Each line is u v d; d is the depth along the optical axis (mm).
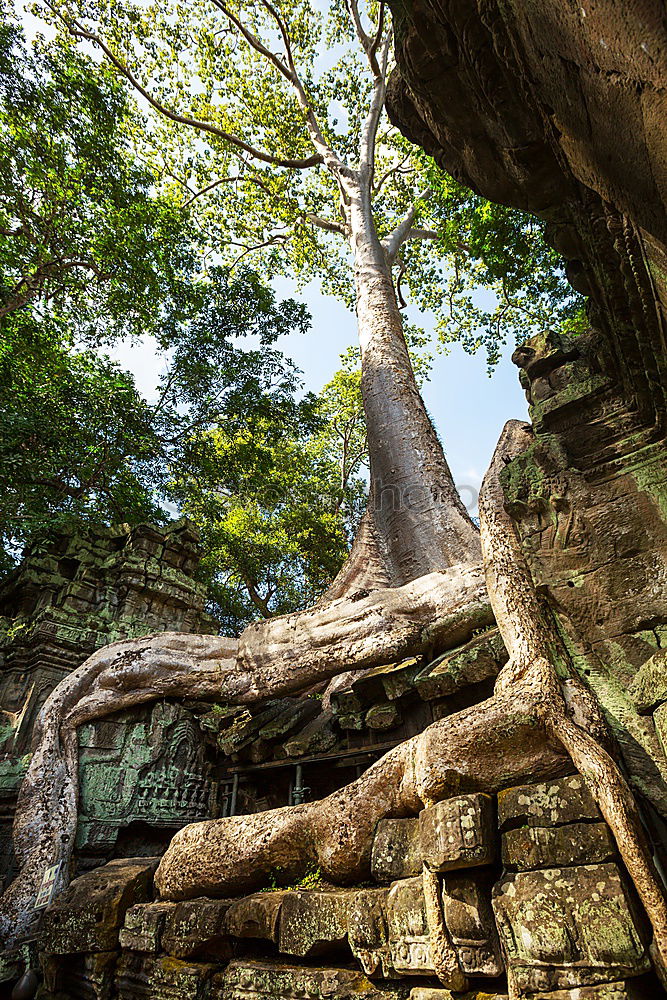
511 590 4484
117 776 7812
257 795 7660
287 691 7723
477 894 3318
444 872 3477
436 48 3385
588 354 4426
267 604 22500
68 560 10883
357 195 16281
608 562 3684
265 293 15609
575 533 3863
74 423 11836
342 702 7148
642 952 2664
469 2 2934
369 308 14195
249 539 21156
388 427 12125
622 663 3479
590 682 3613
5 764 7730
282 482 20953
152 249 13180
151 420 13391
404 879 3820
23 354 11891
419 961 3449
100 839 7238
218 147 19281
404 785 4273
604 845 2949
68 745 7625
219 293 15422
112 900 5254
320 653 7512
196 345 15312
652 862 2861
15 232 11938
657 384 3514
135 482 13039
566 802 3209
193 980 4387
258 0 17578
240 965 4328
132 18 16609
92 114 12281
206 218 20359
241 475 16766
